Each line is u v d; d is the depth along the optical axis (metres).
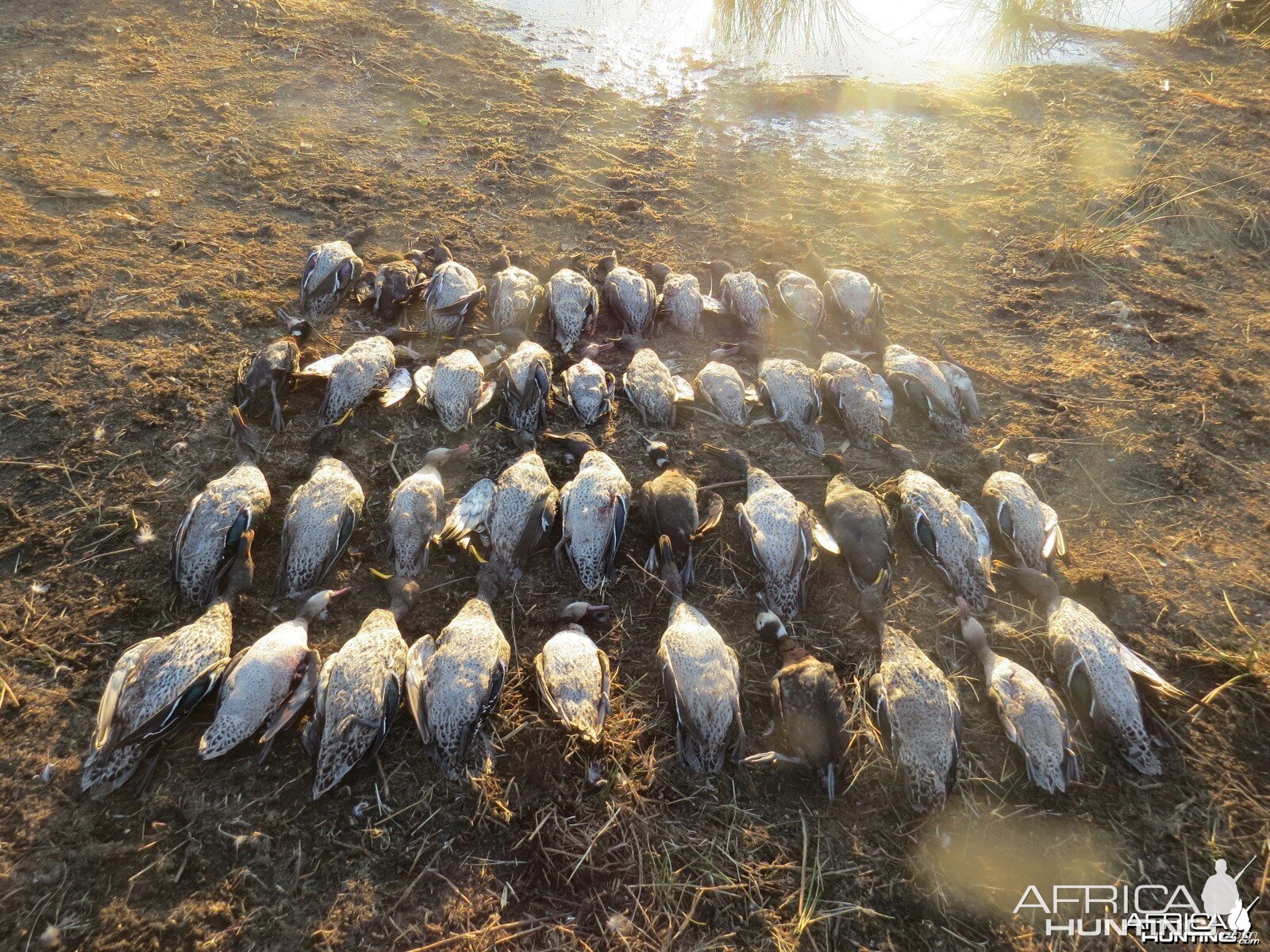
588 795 1.63
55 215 2.86
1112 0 5.38
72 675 1.73
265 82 3.77
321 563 1.93
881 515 2.08
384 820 1.57
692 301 2.76
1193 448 2.43
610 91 4.10
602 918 1.49
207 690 1.67
